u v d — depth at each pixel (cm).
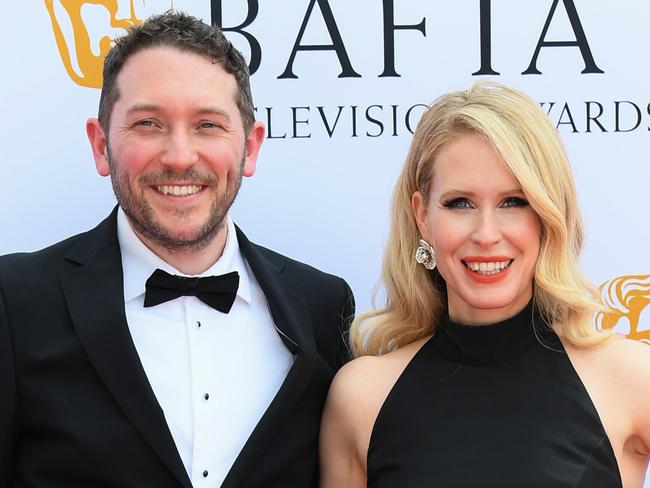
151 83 201
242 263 226
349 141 256
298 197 257
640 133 255
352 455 220
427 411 208
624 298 256
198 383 206
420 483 199
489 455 198
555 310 212
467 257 206
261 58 254
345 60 255
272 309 218
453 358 214
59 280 205
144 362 206
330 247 258
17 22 251
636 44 254
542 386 204
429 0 254
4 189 252
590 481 193
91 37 253
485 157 202
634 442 202
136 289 211
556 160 204
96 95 254
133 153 202
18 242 253
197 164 203
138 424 194
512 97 206
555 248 206
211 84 204
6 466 198
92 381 197
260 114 255
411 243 226
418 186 219
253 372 213
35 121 252
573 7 254
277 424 206
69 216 254
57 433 193
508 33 254
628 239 256
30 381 196
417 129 219
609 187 256
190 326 209
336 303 235
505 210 205
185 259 213
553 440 197
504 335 210
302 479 216
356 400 217
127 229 215
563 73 255
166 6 253
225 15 254
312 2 254
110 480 192
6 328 198
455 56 255
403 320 230
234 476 198
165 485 194
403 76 255
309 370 213
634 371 201
